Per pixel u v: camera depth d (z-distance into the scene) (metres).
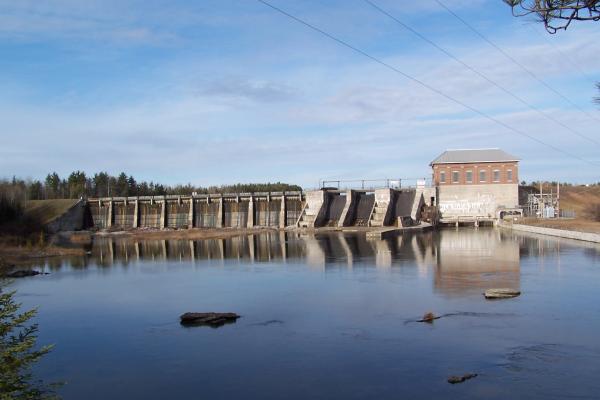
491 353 22.20
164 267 55.03
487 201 112.31
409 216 109.62
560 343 23.36
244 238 92.88
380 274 44.34
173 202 130.62
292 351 23.48
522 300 32.28
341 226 110.94
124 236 107.56
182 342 25.53
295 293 36.94
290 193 119.50
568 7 12.98
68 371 21.94
